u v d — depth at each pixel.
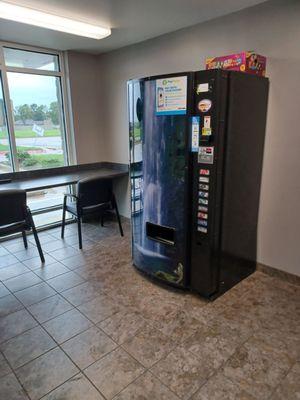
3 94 3.26
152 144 2.25
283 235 2.48
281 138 2.35
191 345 1.80
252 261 2.65
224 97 1.92
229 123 2.01
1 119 3.33
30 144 3.58
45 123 3.69
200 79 1.92
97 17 2.48
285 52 2.20
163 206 2.30
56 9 2.29
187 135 2.05
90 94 3.91
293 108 2.24
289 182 2.37
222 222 2.18
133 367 1.65
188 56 2.83
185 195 2.16
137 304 2.23
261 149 2.43
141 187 2.44
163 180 2.25
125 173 3.71
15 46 3.21
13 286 2.52
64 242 3.46
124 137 3.80
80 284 2.54
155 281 2.55
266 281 2.53
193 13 2.43
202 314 2.10
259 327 1.95
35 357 1.74
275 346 1.79
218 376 1.58
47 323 2.04
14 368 1.66
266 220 2.57
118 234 3.68
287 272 2.51
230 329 1.94
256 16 2.29
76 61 3.68
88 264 2.90
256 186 2.48
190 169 2.11
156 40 3.08
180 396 1.47
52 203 4.05
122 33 2.93
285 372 1.60
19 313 2.16
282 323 1.99
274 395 1.47
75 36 2.99
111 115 3.91
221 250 2.23
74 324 2.02
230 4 2.26
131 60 3.41
